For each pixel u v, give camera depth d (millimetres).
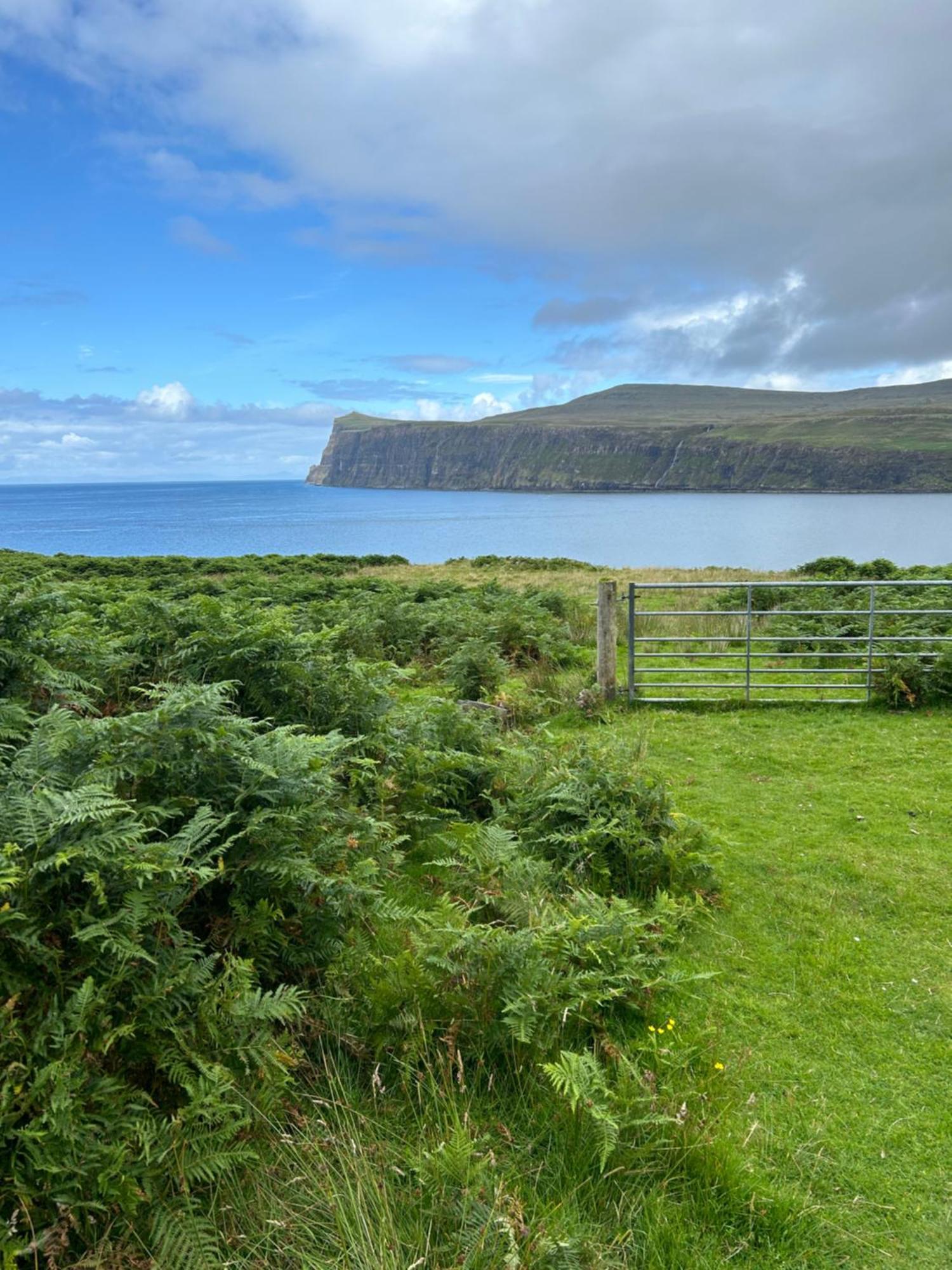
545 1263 2254
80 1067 2229
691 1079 3119
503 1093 2990
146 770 3402
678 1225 2498
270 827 3365
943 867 5297
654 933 4152
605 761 5797
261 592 17516
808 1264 2445
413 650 11523
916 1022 3693
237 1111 2539
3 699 4961
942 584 8922
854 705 9352
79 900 2625
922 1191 2750
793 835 5836
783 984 3979
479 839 4598
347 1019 3186
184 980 2590
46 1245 2010
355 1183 2441
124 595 14141
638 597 17406
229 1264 2184
